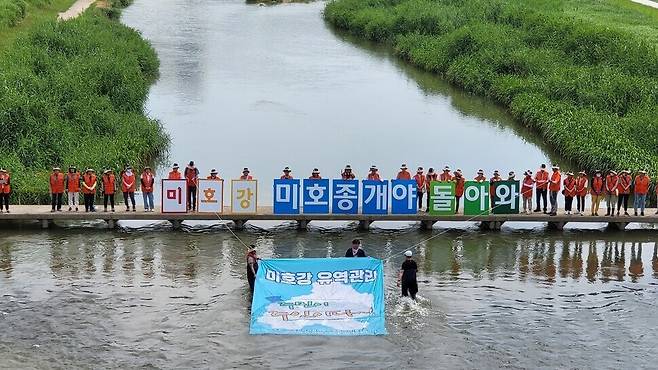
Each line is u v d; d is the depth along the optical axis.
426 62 69.12
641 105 50.91
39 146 41.09
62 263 30.23
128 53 62.31
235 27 86.94
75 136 43.31
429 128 52.44
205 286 28.41
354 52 76.19
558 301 27.72
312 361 23.64
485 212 34.56
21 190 36.56
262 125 52.22
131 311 26.50
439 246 32.72
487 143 49.50
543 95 55.12
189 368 23.25
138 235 33.41
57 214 34.00
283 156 46.06
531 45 66.69
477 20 75.06
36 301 27.06
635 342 25.02
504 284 29.02
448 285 28.83
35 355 23.80
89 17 70.62
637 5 87.56
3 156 39.53
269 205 37.03
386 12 85.25
